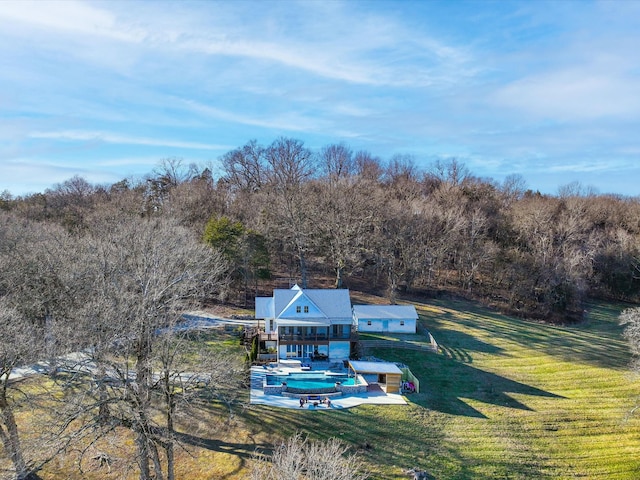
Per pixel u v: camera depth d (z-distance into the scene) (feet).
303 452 99.45
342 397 131.54
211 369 92.89
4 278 124.77
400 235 232.53
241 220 252.83
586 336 200.75
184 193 261.85
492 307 232.32
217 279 179.52
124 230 146.10
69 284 110.63
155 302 88.07
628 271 253.24
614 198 339.57
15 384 110.22
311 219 235.61
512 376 156.56
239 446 104.27
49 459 80.53
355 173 340.39
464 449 111.45
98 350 79.25
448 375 153.07
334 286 237.04
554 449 115.96
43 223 214.69
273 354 157.69
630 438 122.42
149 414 81.30
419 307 222.69
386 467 101.24
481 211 282.56
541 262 235.40
